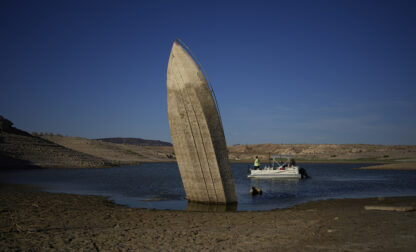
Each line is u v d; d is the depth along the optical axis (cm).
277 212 1306
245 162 9275
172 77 1578
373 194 2073
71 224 1026
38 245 770
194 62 1538
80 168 4847
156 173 4175
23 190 2005
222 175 1606
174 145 1706
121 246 775
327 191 2264
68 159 5259
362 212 1224
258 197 1944
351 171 4788
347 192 2195
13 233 882
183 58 1541
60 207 1373
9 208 1286
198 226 1016
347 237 827
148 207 1548
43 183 2558
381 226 949
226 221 1105
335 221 1047
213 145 1555
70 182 2730
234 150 13812
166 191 2209
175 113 1616
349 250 715
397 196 1905
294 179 3394
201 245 785
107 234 893
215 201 1658
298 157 10456
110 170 4712
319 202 1675
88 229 957
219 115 1569
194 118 1543
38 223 1025
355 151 10488
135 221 1102
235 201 1673
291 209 1468
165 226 1016
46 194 1809
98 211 1309
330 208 1445
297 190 2331
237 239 839
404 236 825
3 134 5372
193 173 1670
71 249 744
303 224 1016
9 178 2936
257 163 3716
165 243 804
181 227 1000
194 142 1594
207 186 1647
